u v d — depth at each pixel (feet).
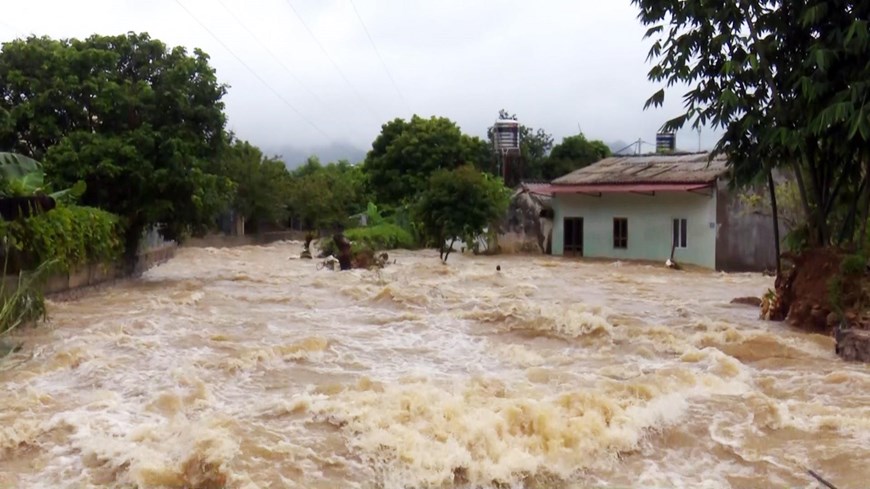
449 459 19.30
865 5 35.68
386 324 41.09
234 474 17.87
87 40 61.11
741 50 40.73
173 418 22.38
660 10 41.47
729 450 20.90
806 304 39.63
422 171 142.61
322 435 20.71
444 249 95.96
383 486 18.30
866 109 33.83
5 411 22.63
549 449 20.31
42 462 19.03
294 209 152.66
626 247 99.81
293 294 53.93
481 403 23.03
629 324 40.06
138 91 58.75
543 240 111.75
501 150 148.05
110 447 19.45
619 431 21.38
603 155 155.43
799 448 20.86
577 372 29.27
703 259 88.53
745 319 44.04
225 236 132.67
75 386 26.12
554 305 46.70
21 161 47.24
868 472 18.86
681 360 31.96
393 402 22.79
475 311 43.68
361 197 161.27
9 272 40.98
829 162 41.22
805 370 30.32
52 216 45.14
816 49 35.96
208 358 30.68
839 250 39.22
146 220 60.49
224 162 65.31
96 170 55.16
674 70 41.65
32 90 57.16
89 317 40.75
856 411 23.61
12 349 31.04
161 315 41.78
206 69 61.77
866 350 31.76
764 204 82.23
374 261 74.59
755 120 39.88
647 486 18.81
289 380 27.81
